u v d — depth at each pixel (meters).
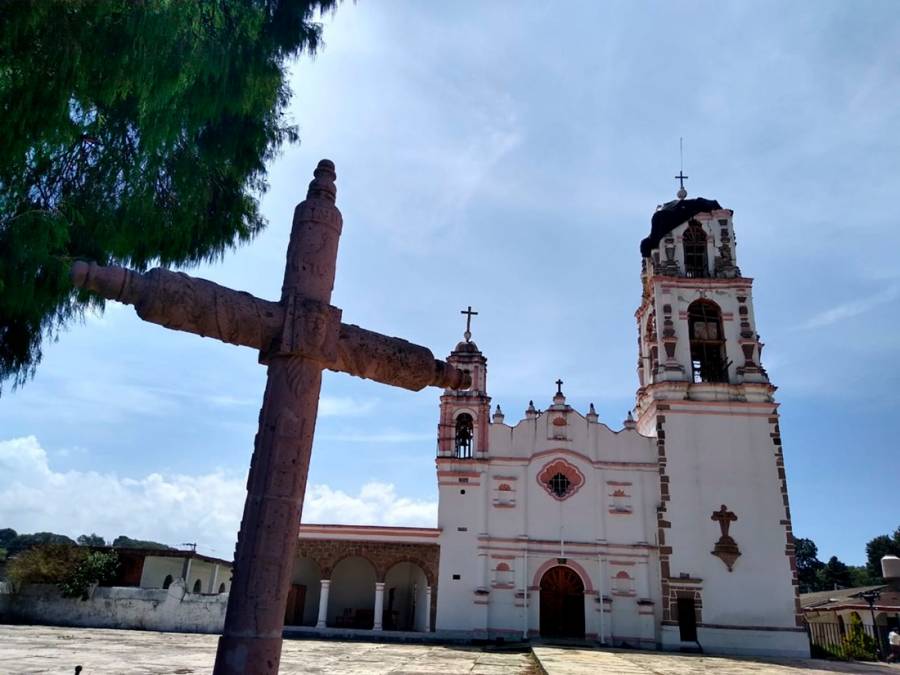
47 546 37.22
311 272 5.99
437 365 6.63
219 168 11.46
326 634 34.75
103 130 9.73
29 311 9.12
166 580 41.38
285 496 5.41
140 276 5.29
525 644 32.97
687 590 34.72
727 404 37.16
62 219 8.64
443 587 36.06
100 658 19.00
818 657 33.78
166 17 8.21
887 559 45.31
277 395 5.66
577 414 39.03
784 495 35.78
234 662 4.97
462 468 38.28
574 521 37.12
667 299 39.22
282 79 11.18
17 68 7.44
